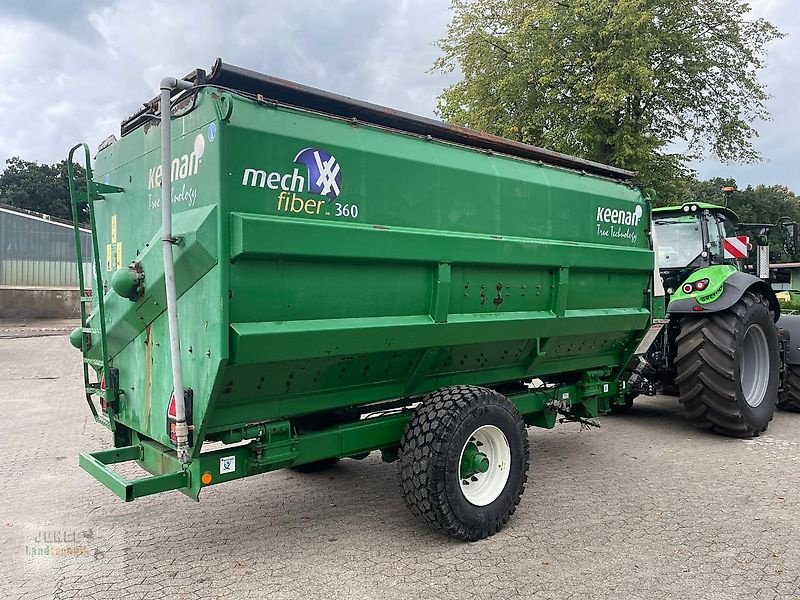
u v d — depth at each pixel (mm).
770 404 6969
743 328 6539
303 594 3369
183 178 3484
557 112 16109
